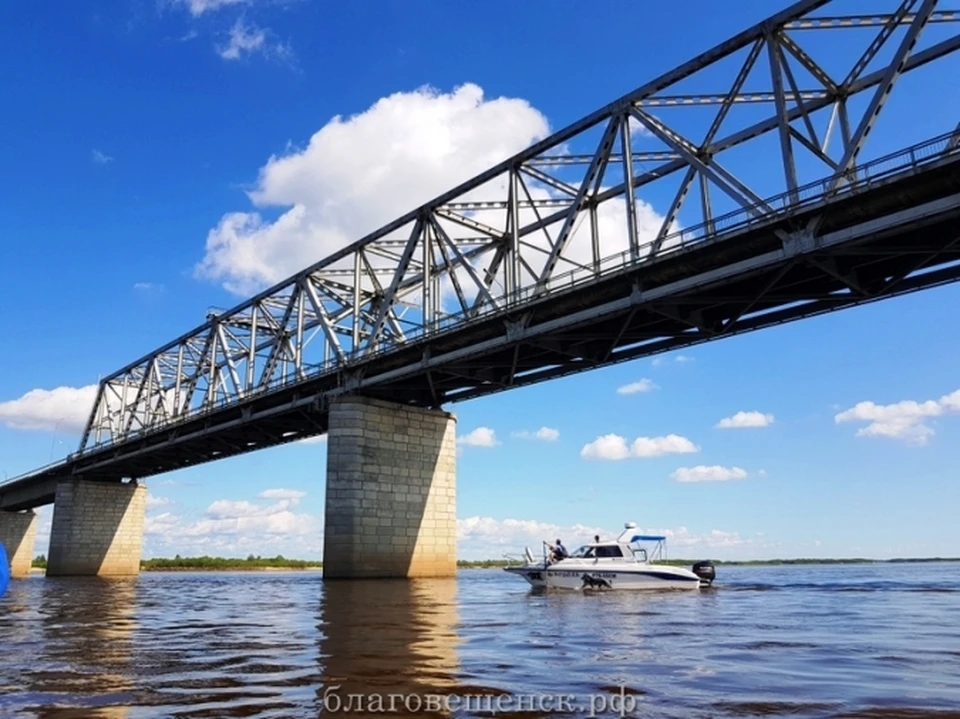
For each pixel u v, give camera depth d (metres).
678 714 7.49
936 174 26.31
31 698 8.35
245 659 11.16
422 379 47.94
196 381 72.06
